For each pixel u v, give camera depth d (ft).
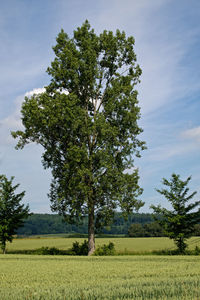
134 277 26.48
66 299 15.85
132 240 217.97
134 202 105.81
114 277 26.99
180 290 17.10
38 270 34.81
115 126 112.27
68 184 105.91
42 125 104.83
